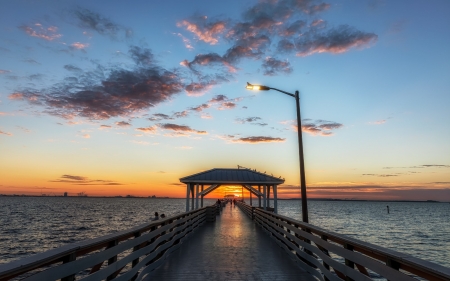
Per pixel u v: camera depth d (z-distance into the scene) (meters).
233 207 42.34
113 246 3.91
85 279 3.11
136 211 96.06
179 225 9.84
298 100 9.97
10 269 1.98
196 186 18.88
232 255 7.88
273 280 5.55
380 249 3.13
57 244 29.00
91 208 117.38
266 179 18.75
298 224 6.89
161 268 6.40
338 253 4.46
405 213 116.50
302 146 9.49
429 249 29.59
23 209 103.88
